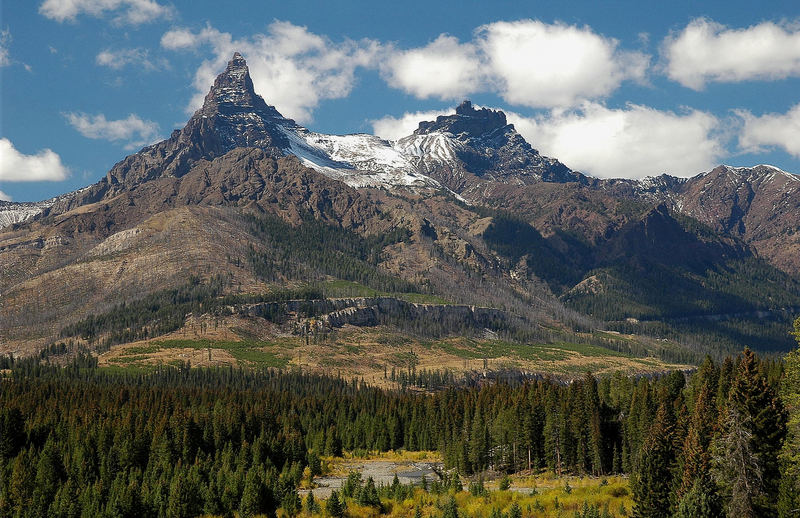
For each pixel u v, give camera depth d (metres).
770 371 196.62
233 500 179.75
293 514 171.00
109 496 181.88
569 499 144.88
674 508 119.69
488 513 143.00
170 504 174.00
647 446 137.50
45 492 188.62
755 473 111.44
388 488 181.38
